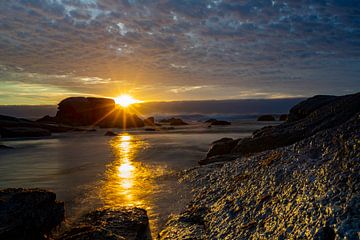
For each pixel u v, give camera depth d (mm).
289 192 6715
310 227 4992
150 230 7516
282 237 5277
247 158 11977
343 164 6332
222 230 6664
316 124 16219
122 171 15227
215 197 9023
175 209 8953
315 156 7844
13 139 38688
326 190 5789
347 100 16750
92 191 11266
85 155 21906
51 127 54344
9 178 13742
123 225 7340
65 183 12641
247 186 8562
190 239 6527
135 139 36750
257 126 61844
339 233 4461
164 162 18031
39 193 7781
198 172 13141
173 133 46875
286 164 8414
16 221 6715
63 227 7781
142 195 10609
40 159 19984
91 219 8031
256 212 6734
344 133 7723
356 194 5117
